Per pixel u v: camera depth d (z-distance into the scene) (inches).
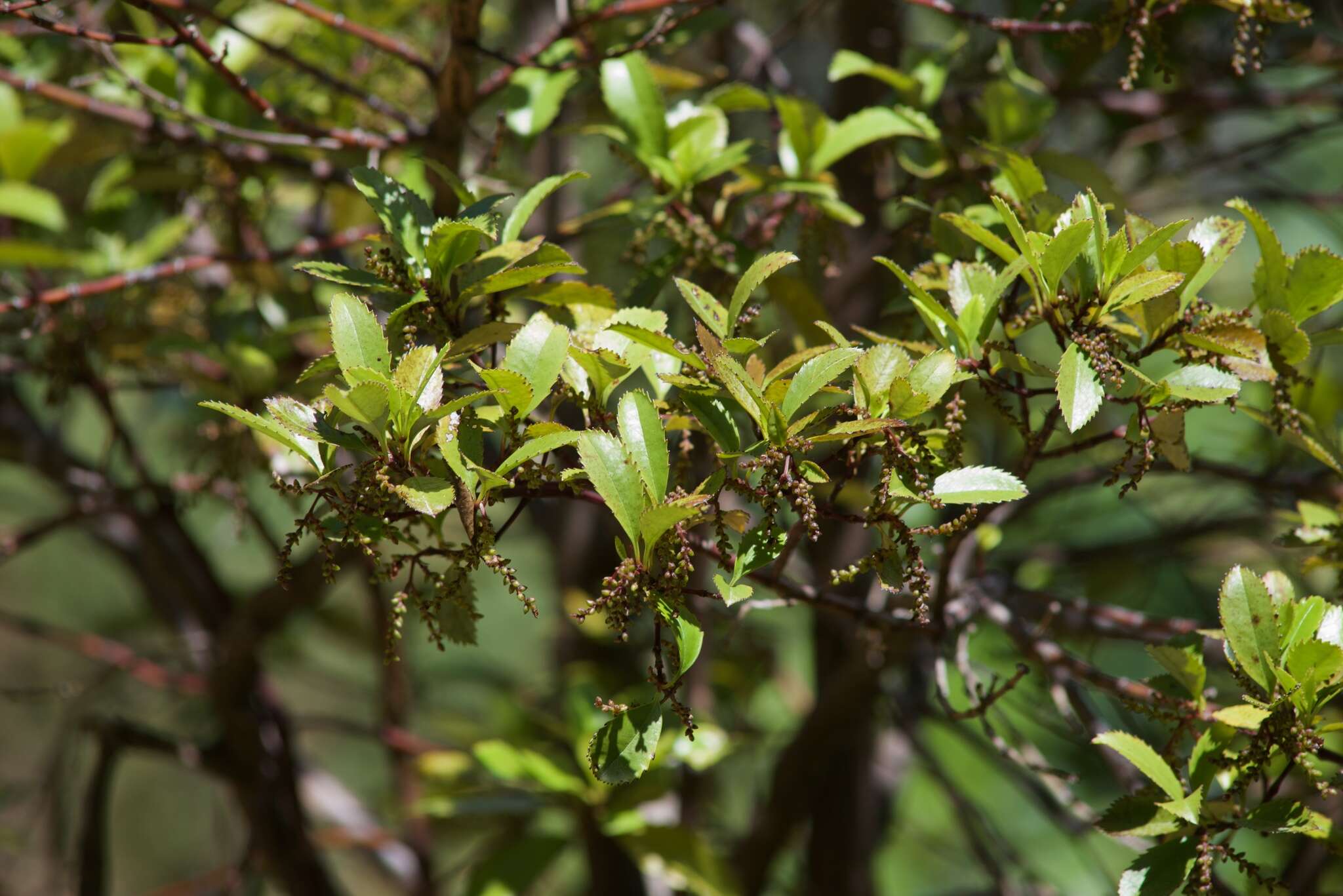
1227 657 60.3
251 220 73.9
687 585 57.8
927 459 58.8
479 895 73.3
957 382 58.7
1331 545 63.9
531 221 83.7
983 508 60.6
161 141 71.9
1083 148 91.0
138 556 89.2
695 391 58.9
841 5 82.8
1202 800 59.5
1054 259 58.4
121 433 74.9
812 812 92.4
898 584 58.5
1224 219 60.6
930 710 85.7
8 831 87.0
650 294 65.2
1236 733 60.3
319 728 89.0
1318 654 59.1
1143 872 59.3
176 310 74.7
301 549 89.3
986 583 69.1
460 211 60.6
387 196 60.5
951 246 63.5
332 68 77.1
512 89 68.2
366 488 57.7
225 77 64.5
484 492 57.7
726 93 67.1
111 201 76.5
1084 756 91.1
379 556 58.0
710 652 91.0
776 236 67.3
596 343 60.4
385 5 77.9
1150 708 61.8
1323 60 82.4
